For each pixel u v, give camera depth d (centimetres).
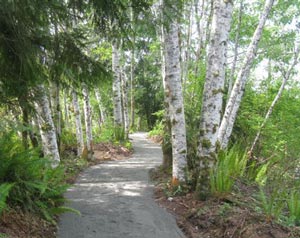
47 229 483
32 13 476
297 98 1462
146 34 595
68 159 1149
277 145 1048
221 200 608
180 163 718
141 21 552
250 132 1136
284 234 473
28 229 449
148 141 2098
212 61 640
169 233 519
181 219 580
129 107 3309
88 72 605
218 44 632
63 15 527
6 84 562
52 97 1089
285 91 1370
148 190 768
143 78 3272
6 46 514
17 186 483
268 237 465
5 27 489
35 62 538
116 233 504
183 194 693
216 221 538
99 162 1234
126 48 627
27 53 510
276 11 1300
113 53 1653
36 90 621
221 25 627
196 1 1441
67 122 1992
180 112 725
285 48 1370
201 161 652
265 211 528
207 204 602
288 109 1273
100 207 626
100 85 655
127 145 1611
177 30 716
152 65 2797
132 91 2955
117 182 857
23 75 544
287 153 913
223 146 926
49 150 795
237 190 684
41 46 541
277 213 523
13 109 602
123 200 679
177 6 572
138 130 3466
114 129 1744
